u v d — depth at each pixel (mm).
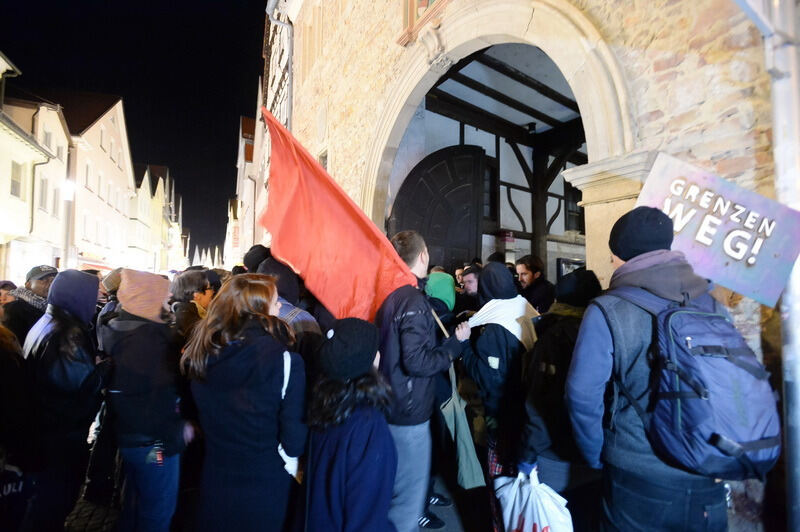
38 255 14688
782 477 1798
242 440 1566
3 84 12523
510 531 1872
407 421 1979
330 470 1414
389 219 6270
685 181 1818
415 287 2115
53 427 1957
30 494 1866
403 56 5121
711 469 1189
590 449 1463
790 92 1533
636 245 1489
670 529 1317
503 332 2166
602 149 2619
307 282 2510
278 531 1591
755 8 1482
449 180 6727
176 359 2053
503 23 3580
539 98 6738
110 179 22484
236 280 1707
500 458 2143
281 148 2670
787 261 1539
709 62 2158
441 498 2904
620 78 2562
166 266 43906
